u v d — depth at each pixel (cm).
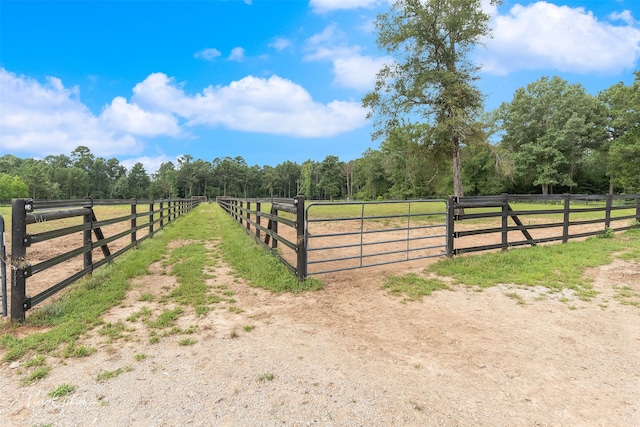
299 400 232
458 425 208
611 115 3806
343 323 376
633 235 951
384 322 378
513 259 654
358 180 7369
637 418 215
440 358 295
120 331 347
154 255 732
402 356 298
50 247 887
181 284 524
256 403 229
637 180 3184
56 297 443
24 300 357
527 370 275
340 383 254
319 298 464
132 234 819
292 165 11406
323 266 674
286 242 587
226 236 1048
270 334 346
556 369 276
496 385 253
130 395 237
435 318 389
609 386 252
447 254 675
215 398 234
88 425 206
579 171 4194
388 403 229
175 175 10081
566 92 3838
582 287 504
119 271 577
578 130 3628
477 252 760
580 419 215
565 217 839
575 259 658
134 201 821
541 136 4012
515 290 495
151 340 326
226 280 558
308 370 273
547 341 328
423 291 486
